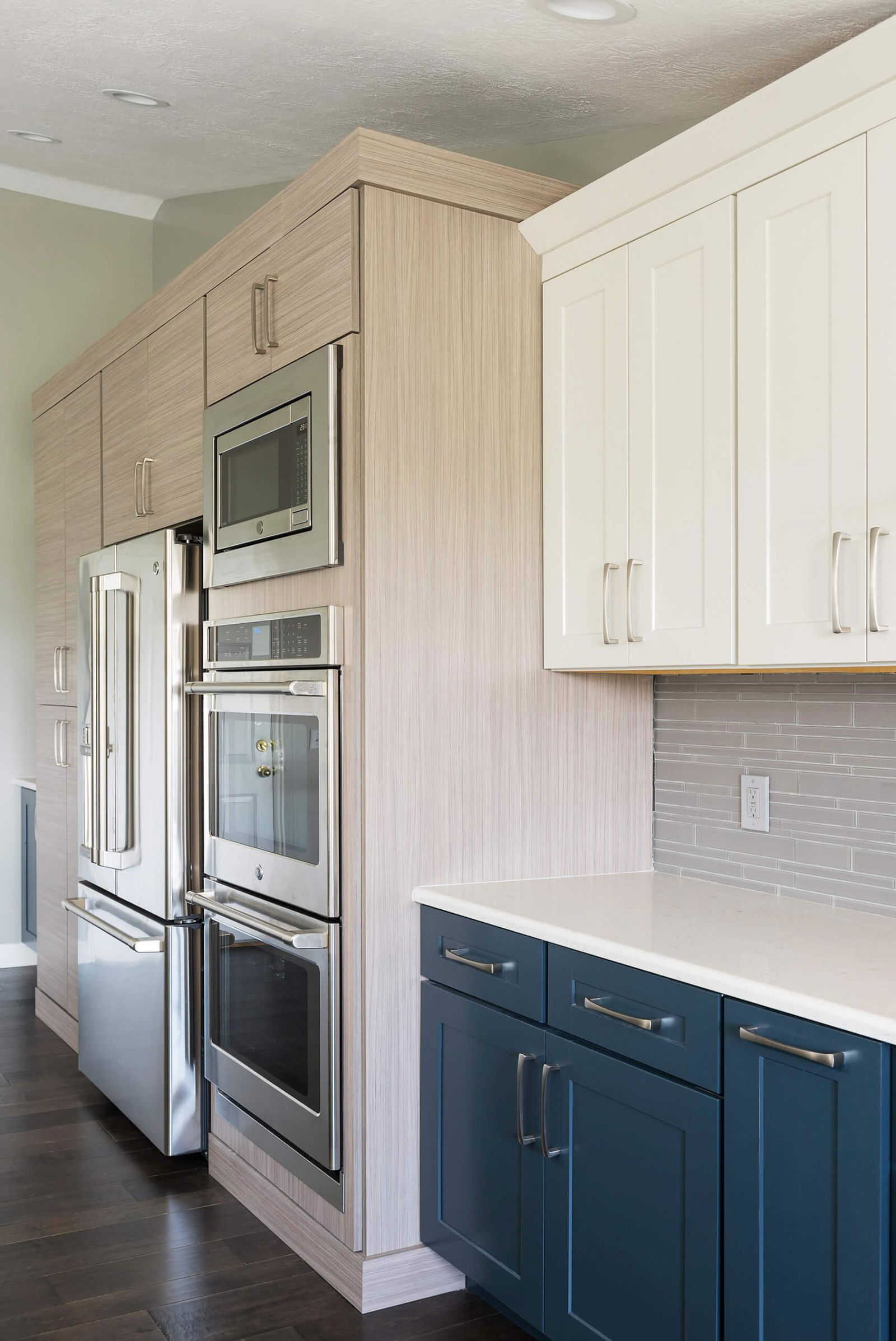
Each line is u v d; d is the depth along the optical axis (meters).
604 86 2.51
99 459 3.75
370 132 2.26
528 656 2.50
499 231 2.46
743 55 2.27
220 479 2.80
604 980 1.90
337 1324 2.25
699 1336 1.69
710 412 2.03
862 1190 1.44
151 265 5.20
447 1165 2.29
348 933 2.31
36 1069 3.80
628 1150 1.84
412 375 2.34
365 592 2.29
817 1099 1.51
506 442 2.47
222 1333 2.22
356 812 2.30
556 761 2.54
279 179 4.12
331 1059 2.33
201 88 3.20
